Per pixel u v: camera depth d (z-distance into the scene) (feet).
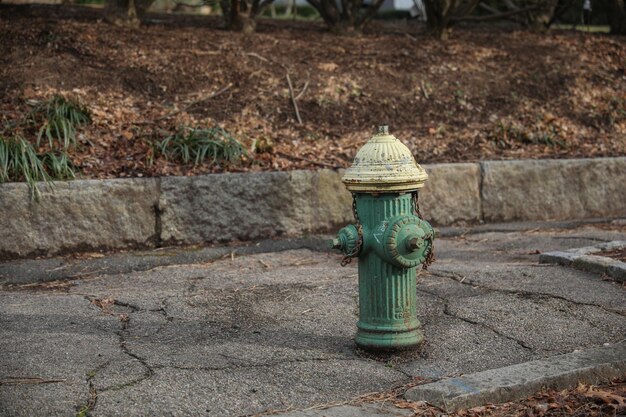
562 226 29.78
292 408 14.11
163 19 40.73
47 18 36.01
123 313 19.16
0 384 14.48
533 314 18.93
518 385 14.90
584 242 26.94
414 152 31.53
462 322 18.51
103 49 33.19
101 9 41.14
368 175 15.75
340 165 29.25
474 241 27.66
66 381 14.73
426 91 34.91
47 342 16.78
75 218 25.03
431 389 14.69
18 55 31.81
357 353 16.66
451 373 15.81
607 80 37.93
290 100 32.73
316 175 27.71
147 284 22.02
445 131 33.06
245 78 33.35
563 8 43.68
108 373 15.19
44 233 24.73
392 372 15.81
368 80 34.78
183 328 18.06
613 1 44.83
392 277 16.22
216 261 24.81
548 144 33.50
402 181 15.69
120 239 25.58
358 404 14.34
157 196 25.90
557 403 14.53
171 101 31.35
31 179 24.81
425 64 36.68
